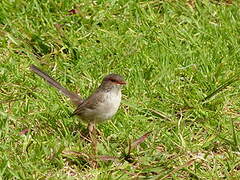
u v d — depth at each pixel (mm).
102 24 15750
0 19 15328
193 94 14008
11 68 13953
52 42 15023
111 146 12164
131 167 11703
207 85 14281
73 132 12570
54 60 14711
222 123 13086
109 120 12797
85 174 11375
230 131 12812
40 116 12688
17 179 10914
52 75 14109
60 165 11430
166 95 13805
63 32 15156
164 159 11945
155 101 13562
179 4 16734
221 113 13383
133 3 16359
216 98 13742
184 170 11688
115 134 12523
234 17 16734
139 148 12273
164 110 13406
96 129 12641
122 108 13219
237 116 13484
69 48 14922
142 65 14586
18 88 13516
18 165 11195
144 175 11500
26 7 15672
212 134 12719
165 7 16594
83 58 14609
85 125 12914
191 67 14688
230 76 14578
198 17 16531
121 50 14906
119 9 16234
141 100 13609
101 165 11586
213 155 12273
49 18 15531
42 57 14648
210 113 13391
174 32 15773
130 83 13977
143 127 12742
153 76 14391
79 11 15758
